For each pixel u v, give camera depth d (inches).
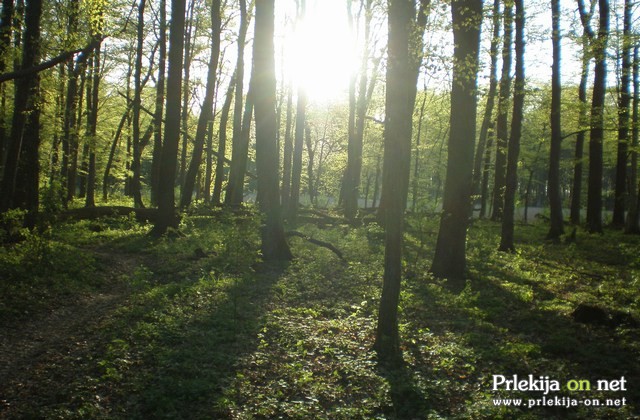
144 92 1266.0
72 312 370.0
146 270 455.5
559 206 851.4
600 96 852.6
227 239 541.3
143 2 957.2
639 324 372.2
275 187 593.3
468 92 520.4
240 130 1045.8
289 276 519.8
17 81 526.9
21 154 575.2
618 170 1081.4
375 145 1553.9
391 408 253.3
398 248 313.7
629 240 838.5
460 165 533.0
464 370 300.4
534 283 529.0
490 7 593.6
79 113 1029.2
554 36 679.1
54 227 546.0
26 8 508.1
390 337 314.8
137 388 254.7
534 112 1219.2
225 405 241.3
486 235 849.5
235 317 368.5
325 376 287.1
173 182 700.7
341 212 1117.1
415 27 334.0
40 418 221.6
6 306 348.5
